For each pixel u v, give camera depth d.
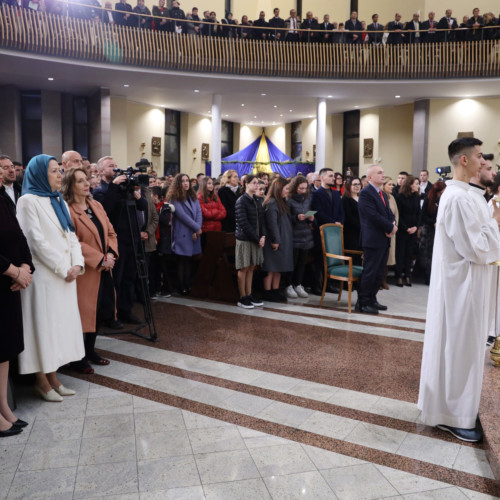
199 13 16.55
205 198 6.46
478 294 2.64
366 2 16.67
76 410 3.02
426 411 2.76
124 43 11.75
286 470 2.39
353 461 2.47
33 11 10.70
